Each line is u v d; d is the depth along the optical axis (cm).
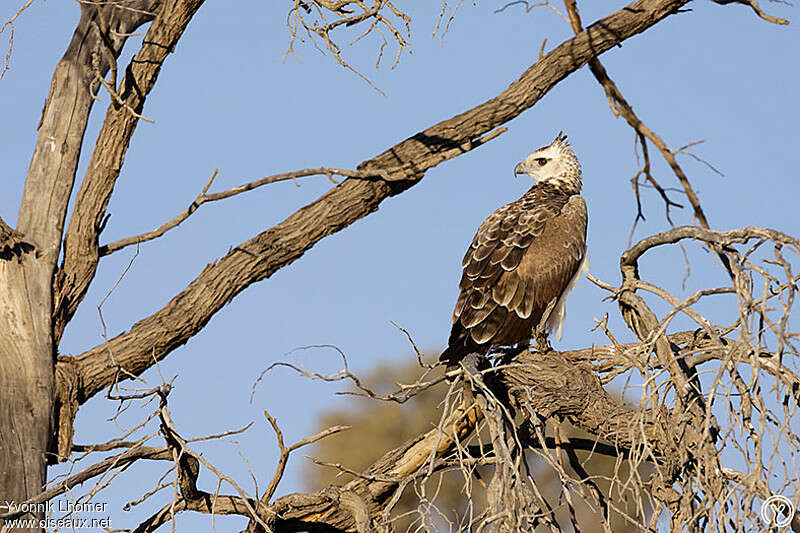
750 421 892
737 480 950
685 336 1240
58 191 1220
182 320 1229
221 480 1000
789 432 838
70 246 1214
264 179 1202
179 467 1059
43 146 1225
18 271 1185
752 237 969
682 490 944
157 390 1034
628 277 1221
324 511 1200
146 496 1016
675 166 964
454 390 1070
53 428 1155
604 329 1189
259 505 1106
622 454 1035
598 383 1182
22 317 1166
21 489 1075
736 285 891
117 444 1095
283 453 1112
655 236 1151
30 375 1143
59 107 1230
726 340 1192
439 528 916
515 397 1214
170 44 1192
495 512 894
